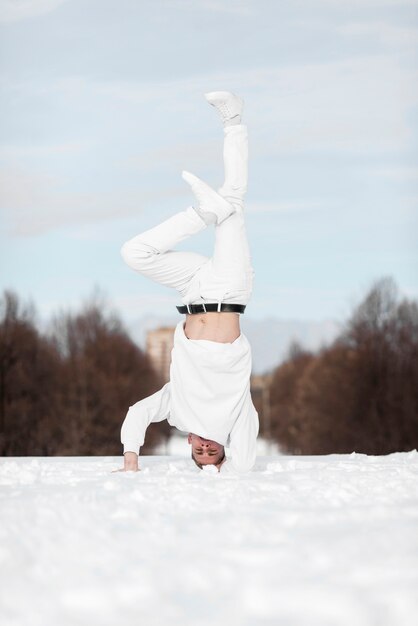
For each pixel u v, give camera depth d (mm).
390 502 3186
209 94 4797
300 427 34219
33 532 2473
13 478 4133
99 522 2686
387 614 1766
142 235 4691
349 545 2334
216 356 4617
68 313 30172
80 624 1721
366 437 29375
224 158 4840
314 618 1754
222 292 4695
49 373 29609
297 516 2781
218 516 2818
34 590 1947
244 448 4789
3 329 28844
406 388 29234
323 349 31219
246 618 1762
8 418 28938
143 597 1896
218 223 4746
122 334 31406
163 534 2510
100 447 29938
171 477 4023
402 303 29203
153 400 4812
